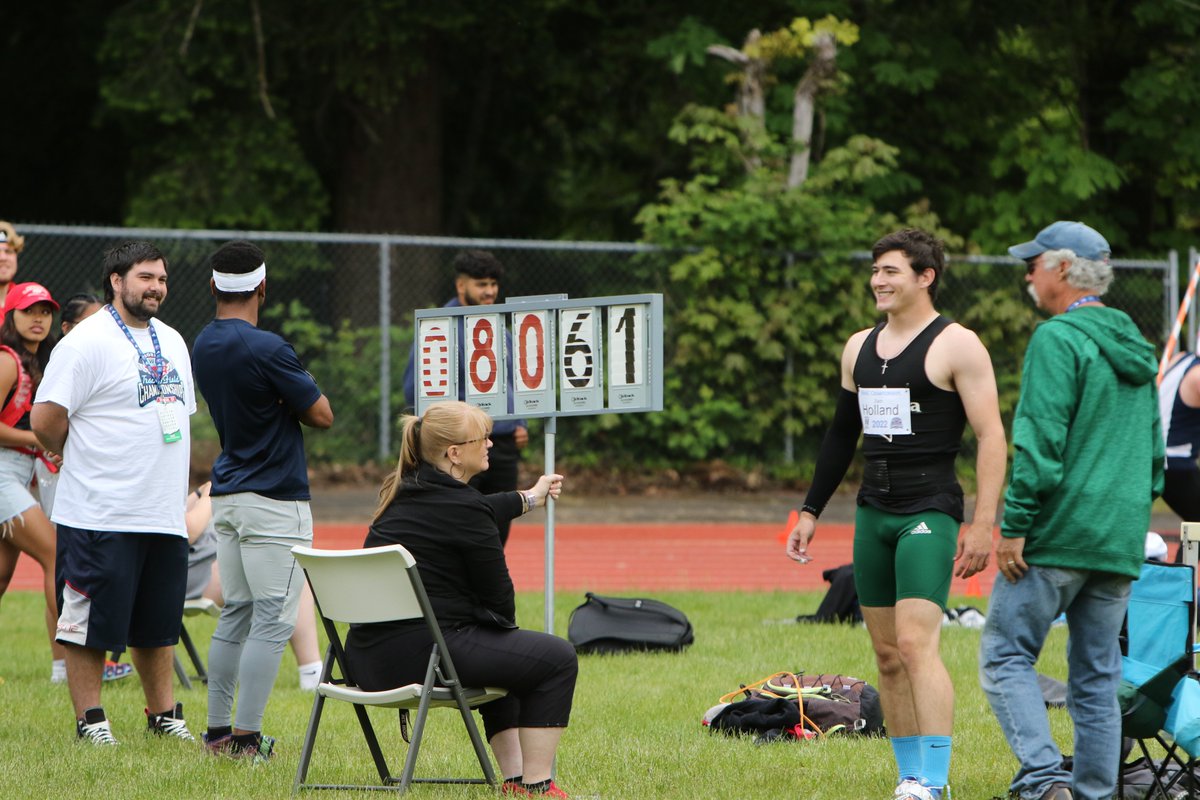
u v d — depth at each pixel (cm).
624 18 8288
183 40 7306
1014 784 1888
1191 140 8050
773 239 6494
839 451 2098
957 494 1941
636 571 5012
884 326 2002
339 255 6806
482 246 6247
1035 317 6625
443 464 2045
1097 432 1833
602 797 2039
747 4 8000
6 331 2820
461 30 7606
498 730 2102
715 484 6656
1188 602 1981
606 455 6662
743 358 6531
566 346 2184
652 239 6594
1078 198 8038
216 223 7588
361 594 1980
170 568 2453
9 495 2845
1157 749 2441
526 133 9131
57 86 8656
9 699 2791
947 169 8388
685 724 2608
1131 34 8444
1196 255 6475
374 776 2209
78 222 9088
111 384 2355
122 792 2031
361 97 7500
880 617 2002
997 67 8406
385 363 6256
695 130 6862
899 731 2016
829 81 6944
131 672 3089
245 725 2311
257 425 2303
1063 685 2748
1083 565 1816
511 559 5244
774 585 4762
